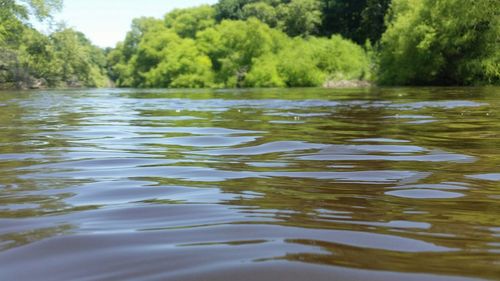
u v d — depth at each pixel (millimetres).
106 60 62781
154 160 2883
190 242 1338
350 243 1311
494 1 19703
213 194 1966
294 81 29203
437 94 11500
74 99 12523
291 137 3881
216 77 35219
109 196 1949
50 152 3230
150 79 41688
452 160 2723
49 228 1493
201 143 3641
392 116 5695
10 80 27734
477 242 1304
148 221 1570
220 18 54469
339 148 3240
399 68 23312
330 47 29562
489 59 19953
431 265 1123
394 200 1822
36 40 29859
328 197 1887
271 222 1538
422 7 22203
